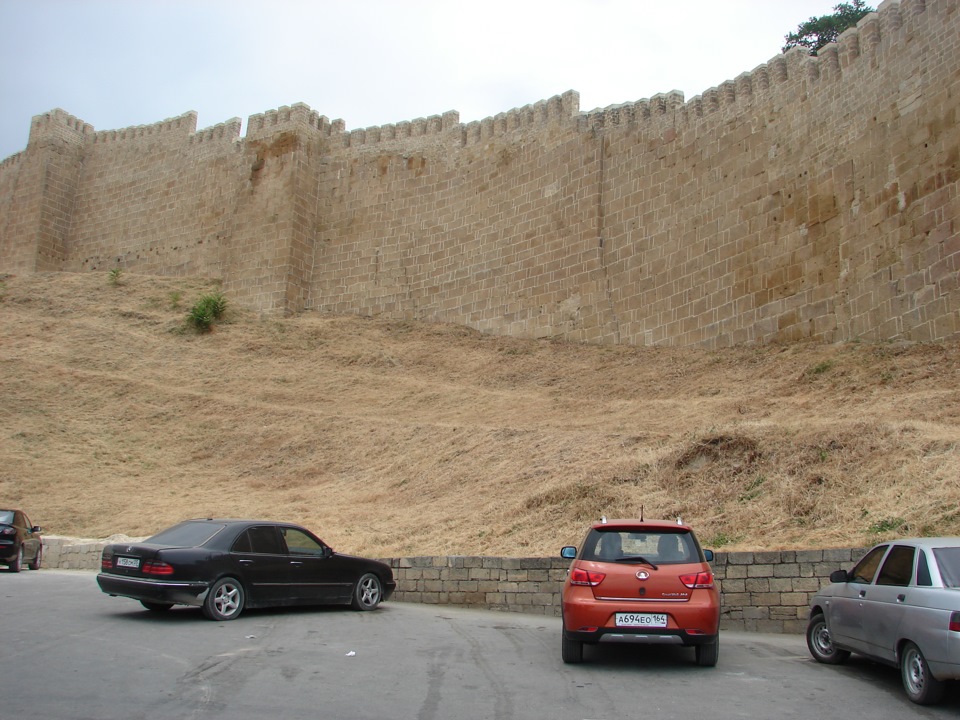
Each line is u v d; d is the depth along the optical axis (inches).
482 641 364.2
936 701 258.2
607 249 1253.1
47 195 1876.2
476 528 614.2
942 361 754.8
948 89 826.2
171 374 1288.1
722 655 348.2
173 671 283.3
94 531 776.3
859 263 902.4
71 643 327.0
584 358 1184.2
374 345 1380.4
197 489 914.7
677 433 727.1
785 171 1025.5
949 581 265.6
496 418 991.0
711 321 1084.5
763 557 419.2
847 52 970.7
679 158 1179.9
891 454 530.0
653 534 329.7
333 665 300.5
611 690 279.1
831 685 291.7
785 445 581.3
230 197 1679.4
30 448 1021.8
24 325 1450.5
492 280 1390.3
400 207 1540.4
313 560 440.5
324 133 1672.0
